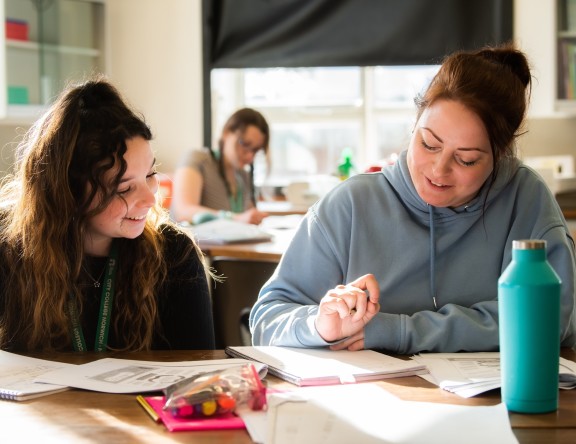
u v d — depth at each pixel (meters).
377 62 5.09
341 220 1.61
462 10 4.95
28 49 4.79
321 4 5.11
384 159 5.68
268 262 2.98
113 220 1.50
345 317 1.40
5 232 1.58
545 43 4.78
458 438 0.98
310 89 5.66
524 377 1.09
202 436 1.01
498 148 1.41
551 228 1.53
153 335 1.66
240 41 5.23
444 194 1.46
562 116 5.04
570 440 1.00
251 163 4.09
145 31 5.38
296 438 0.98
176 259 1.69
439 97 1.41
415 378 1.28
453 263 1.60
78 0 4.98
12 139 4.90
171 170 5.41
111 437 1.01
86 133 1.48
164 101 5.39
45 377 1.26
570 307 1.47
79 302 1.57
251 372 1.13
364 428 1.01
